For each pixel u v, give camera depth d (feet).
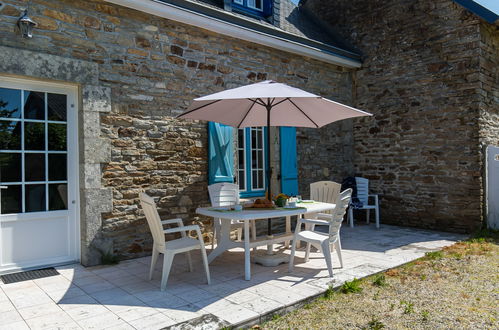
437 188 21.03
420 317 9.54
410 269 13.58
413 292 11.30
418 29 21.62
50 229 13.65
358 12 24.58
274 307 9.79
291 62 21.34
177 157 16.52
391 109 22.99
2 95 12.62
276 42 19.53
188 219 16.87
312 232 13.80
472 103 19.65
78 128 14.06
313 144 23.02
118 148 14.75
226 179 18.01
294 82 21.49
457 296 10.96
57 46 13.34
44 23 13.07
